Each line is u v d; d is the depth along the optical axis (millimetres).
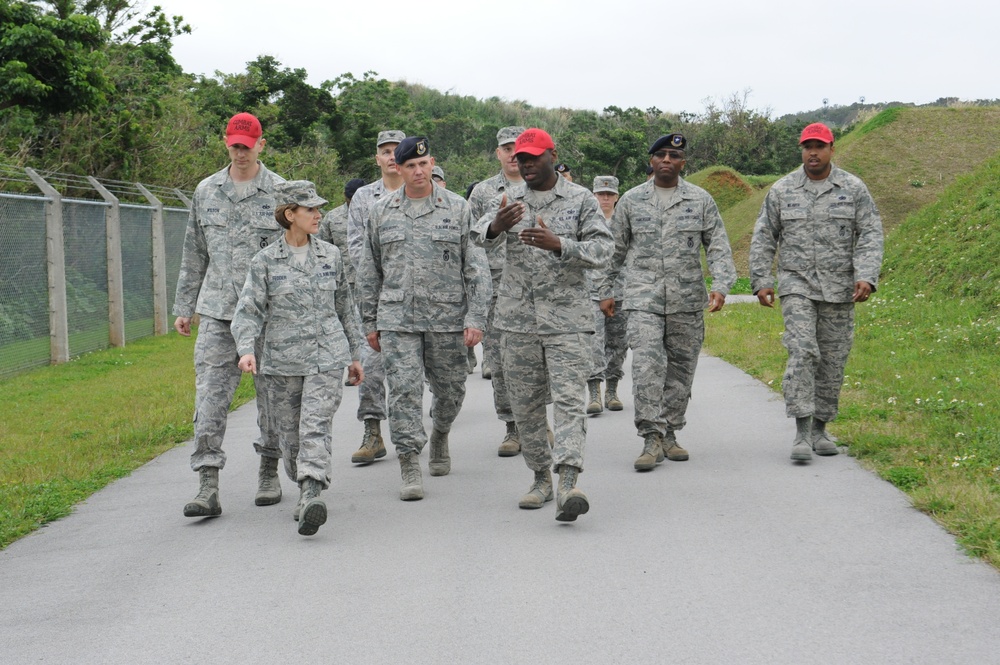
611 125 65500
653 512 5965
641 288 7312
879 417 8234
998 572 4695
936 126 33688
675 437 7641
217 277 6406
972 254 15680
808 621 4191
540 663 3875
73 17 18938
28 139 20219
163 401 10945
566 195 6016
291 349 5969
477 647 4047
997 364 10102
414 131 67500
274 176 6570
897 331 13109
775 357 12391
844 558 4973
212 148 27625
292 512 6355
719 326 16797
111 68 23156
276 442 6539
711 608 4379
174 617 4523
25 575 5227
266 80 47781
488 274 6672
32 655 4145
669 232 7305
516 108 90812
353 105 66250
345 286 6230
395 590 4758
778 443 7824
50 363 14273
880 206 29797
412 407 6570
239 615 4516
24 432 9359
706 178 45219
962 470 6332
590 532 5590
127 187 22875
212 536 5828
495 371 7797
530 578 4855
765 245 7605
